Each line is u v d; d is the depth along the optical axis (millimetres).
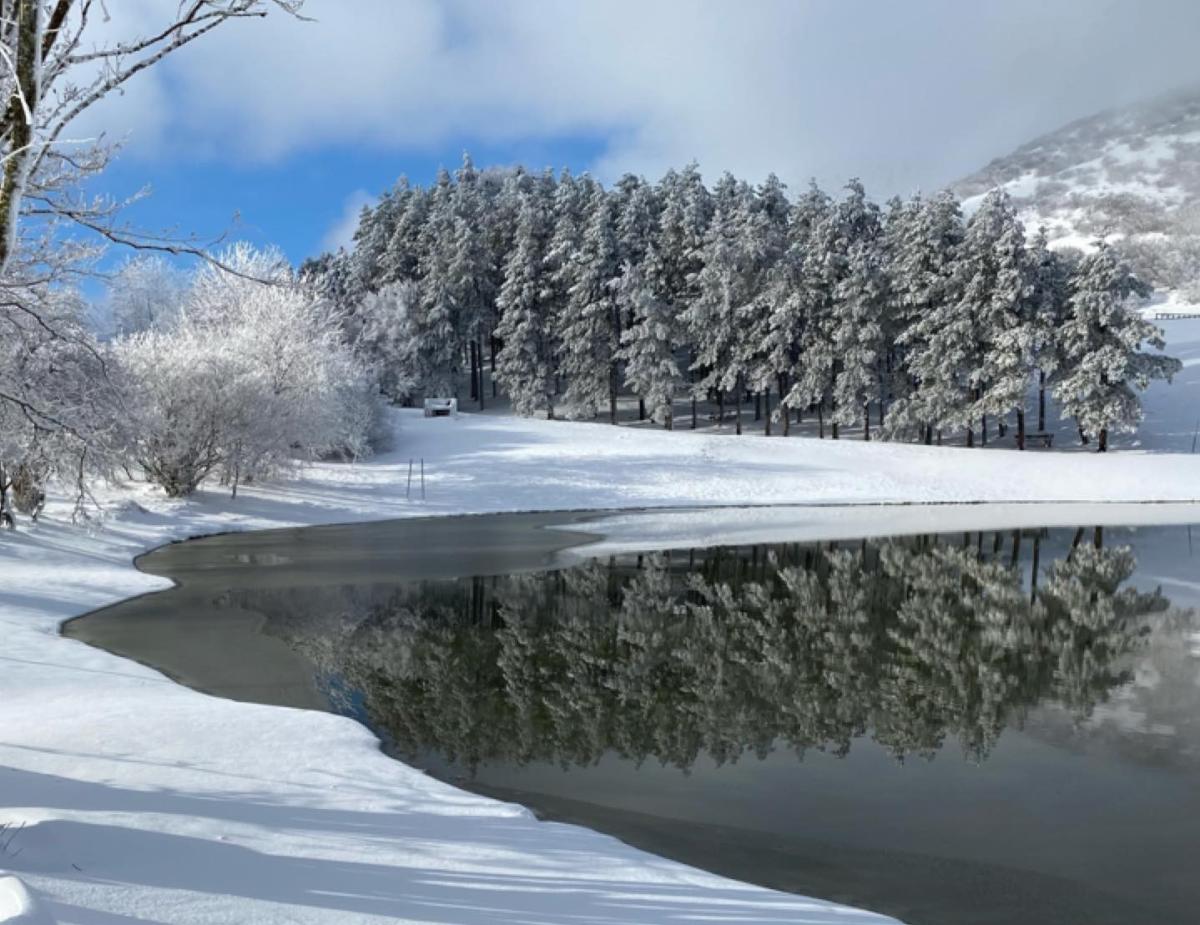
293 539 29688
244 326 43250
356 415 45000
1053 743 10578
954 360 51312
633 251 66562
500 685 13016
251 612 18188
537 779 9273
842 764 9844
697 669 13969
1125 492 41906
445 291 68250
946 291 53438
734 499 40094
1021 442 51031
